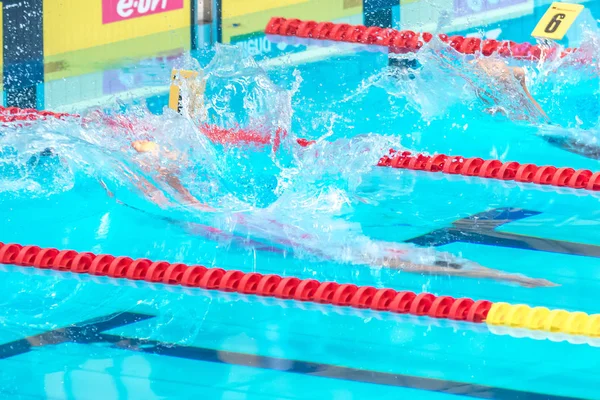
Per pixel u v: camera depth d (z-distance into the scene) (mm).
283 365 9781
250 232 13891
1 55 21016
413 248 13148
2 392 9102
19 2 21219
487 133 17922
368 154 16578
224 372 9609
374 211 14656
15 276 12477
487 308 11133
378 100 19281
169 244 13406
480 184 15969
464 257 12789
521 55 22000
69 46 22625
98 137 16797
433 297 11414
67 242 13414
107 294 11922
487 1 26094
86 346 10273
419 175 16438
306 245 13375
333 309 11461
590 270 12250
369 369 9680
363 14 25781
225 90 18484
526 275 12133
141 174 15750
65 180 15898
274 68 21359
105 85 20391
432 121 18391
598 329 10617
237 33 24625
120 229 13938
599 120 18469
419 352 10125
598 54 21469
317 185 15641
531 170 16172
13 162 16562
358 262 12742
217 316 11219
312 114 18422
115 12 23609
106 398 8969
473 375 9500
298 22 24875
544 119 18578
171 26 25047
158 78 20906
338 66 21516
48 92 19953
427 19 25188
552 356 9953
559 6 21703
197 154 16328
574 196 15336
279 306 11531
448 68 19891
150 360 9898
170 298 11789
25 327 10797
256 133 17125
